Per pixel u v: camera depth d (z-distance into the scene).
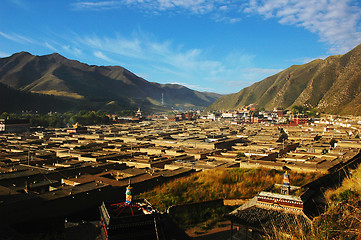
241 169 53.00
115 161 81.50
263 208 23.17
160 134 170.12
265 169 51.75
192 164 73.44
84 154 94.06
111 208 19.19
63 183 53.38
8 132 195.88
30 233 31.28
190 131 190.38
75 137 170.38
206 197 35.41
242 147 117.75
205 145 119.12
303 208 22.25
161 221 18.31
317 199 26.42
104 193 44.09
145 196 37.84
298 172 52.81
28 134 182.75
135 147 115.62
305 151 101.38
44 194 39.53
